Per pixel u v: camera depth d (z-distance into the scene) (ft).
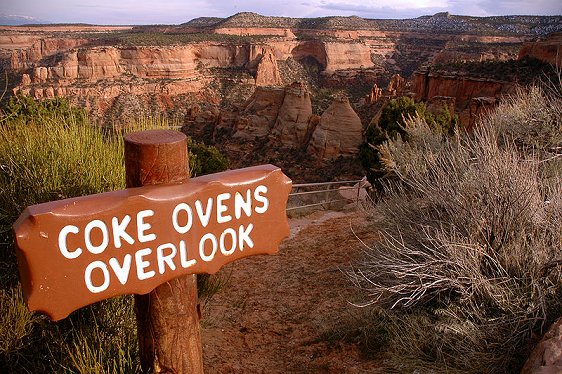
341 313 15.43
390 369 11.51
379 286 13.52
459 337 11.79
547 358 9.03
